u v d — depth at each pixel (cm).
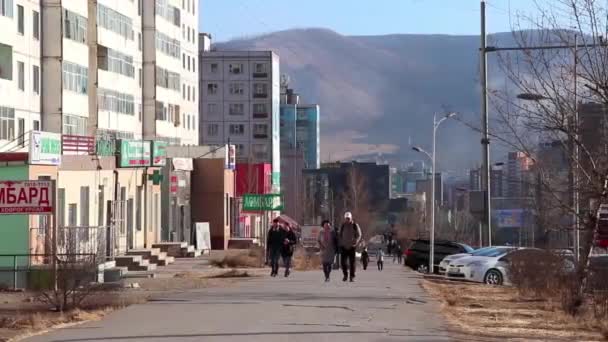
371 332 1717
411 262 5681
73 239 2409
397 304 2359
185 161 7362
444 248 5594
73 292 2253
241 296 2575
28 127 5494
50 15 5650
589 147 2045
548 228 2300
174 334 1666
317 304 2308
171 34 8825
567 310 2261
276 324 1839
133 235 5841
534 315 2270
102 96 6556
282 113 17788
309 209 13688
